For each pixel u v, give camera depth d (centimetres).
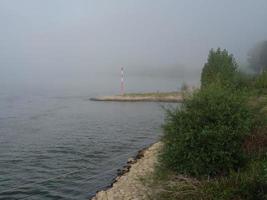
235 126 1592
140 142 3406
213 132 1559
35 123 4631
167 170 1642
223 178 1438
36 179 2202
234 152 1547
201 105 1695
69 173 2322
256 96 2258
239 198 1263
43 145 3234
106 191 1770
